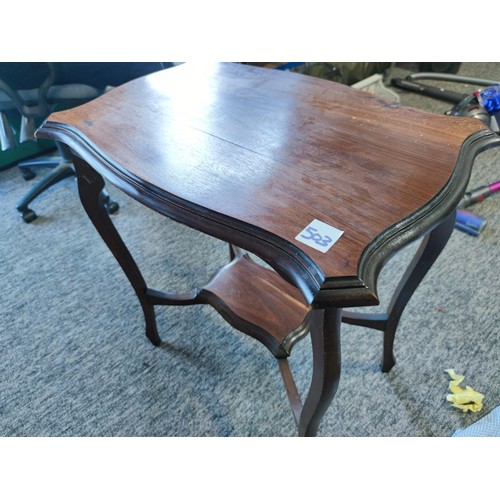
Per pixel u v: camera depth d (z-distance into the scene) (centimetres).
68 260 138
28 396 99
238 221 47
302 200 48
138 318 117
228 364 103
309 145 59
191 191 52
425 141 58
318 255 40
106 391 99
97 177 73
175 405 95
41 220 157
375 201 47
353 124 64
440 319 108
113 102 76
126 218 156
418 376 96
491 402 90
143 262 135
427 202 47
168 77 86
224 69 89
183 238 145
